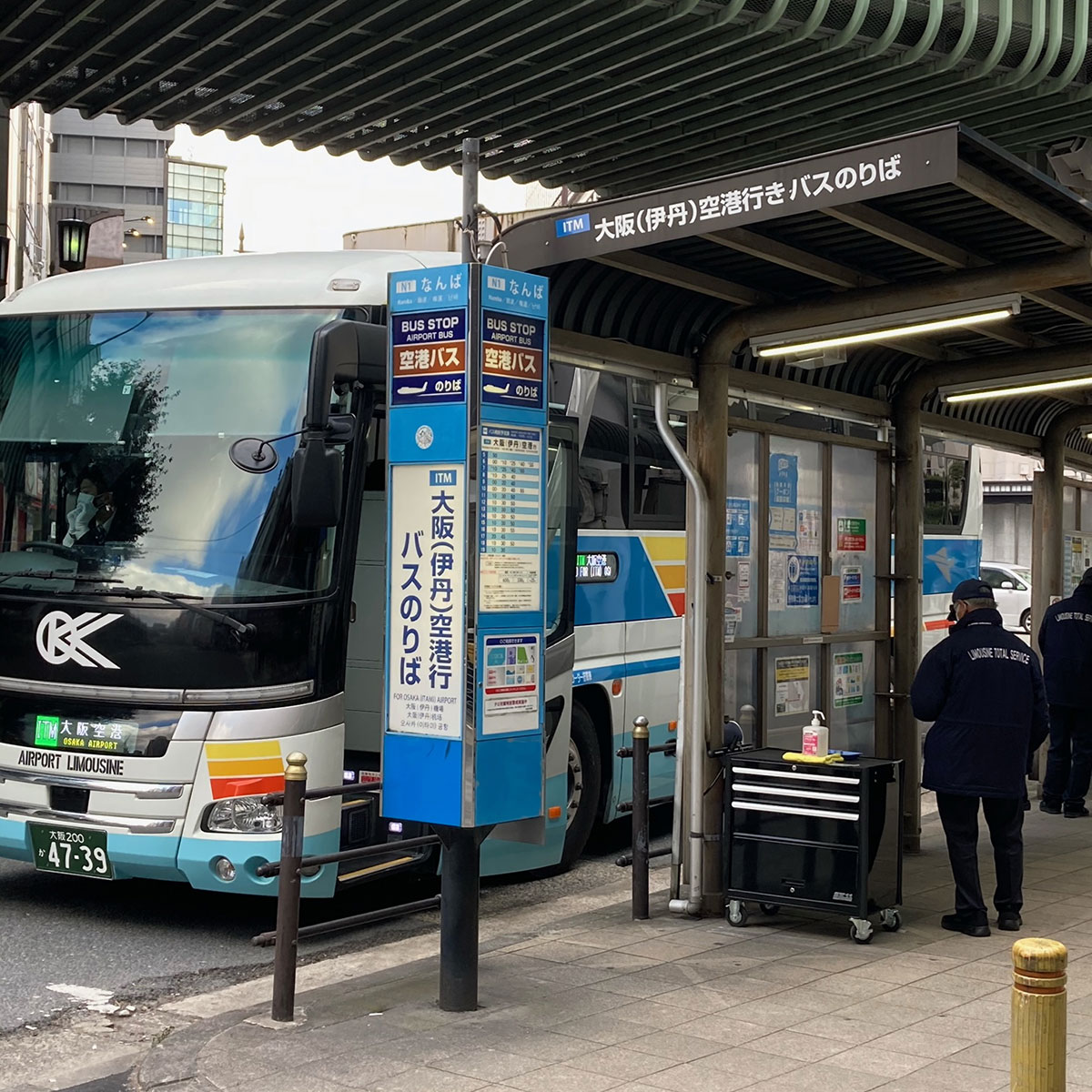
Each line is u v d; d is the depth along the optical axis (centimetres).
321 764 738
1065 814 1116
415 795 576
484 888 892
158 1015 617
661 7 1102
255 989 653
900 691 956
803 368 849
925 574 1600
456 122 1414
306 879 732
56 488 781
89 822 735
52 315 827
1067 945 704
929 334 904
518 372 579
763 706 856
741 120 1384
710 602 777
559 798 898
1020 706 728
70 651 747
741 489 845
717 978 638
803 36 1131
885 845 725
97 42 1223
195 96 1388
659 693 1028
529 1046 538
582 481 945
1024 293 714
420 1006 595
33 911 797
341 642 752
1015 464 3522
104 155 11494
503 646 570
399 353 584
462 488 562
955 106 1307
